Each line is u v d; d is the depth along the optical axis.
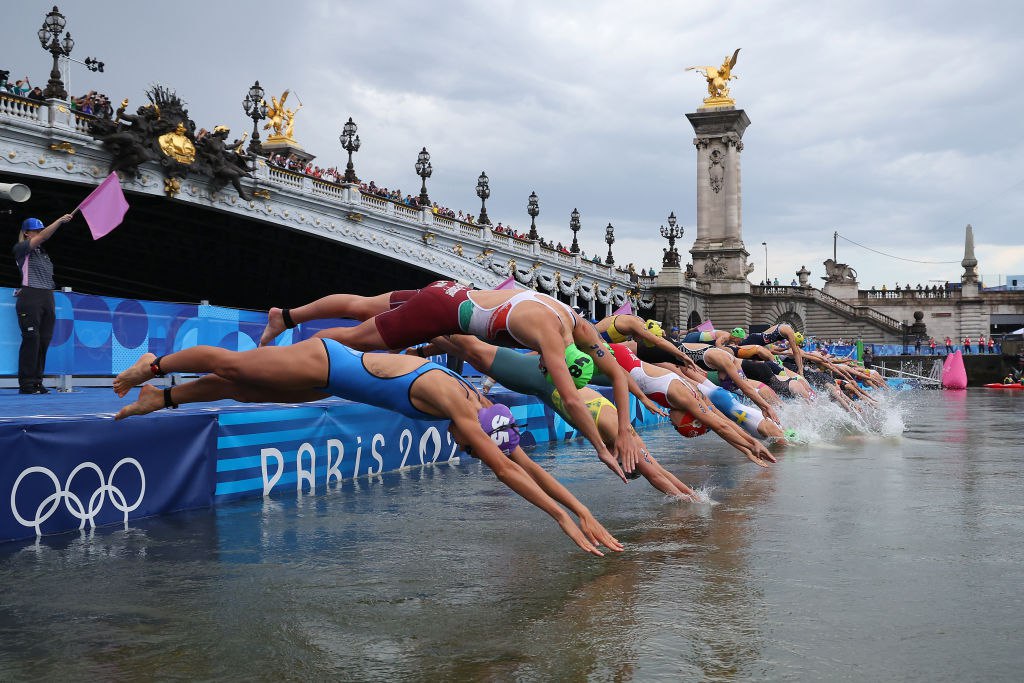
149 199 38.44
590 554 6.00
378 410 11.12
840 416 18.58
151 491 7.73
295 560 5.88
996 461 11.48
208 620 4.53
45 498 6.84
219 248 47.69
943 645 4.03
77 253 46.97
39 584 5.27
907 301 86.31
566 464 11.89
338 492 9.27
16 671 3.82
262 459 9.08
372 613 4.63
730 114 81.56
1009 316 87.00
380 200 48.88
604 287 69.25
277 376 6.02
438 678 3.69
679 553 5.99
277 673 3.78
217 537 6.71
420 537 6.64
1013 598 4.81
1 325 13.97
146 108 35.94
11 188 12.93
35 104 32.50
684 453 13.03
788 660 3.85
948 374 48.97
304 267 52.78
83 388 15.21
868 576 5.30
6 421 6.81
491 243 56.06
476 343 8.46
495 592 5.02
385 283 55.91
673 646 4.05
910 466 10.95
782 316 83.19
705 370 15.11
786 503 8.12
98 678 3.73
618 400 7.20
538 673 3.73
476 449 5.88
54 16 33.22
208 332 16.47
